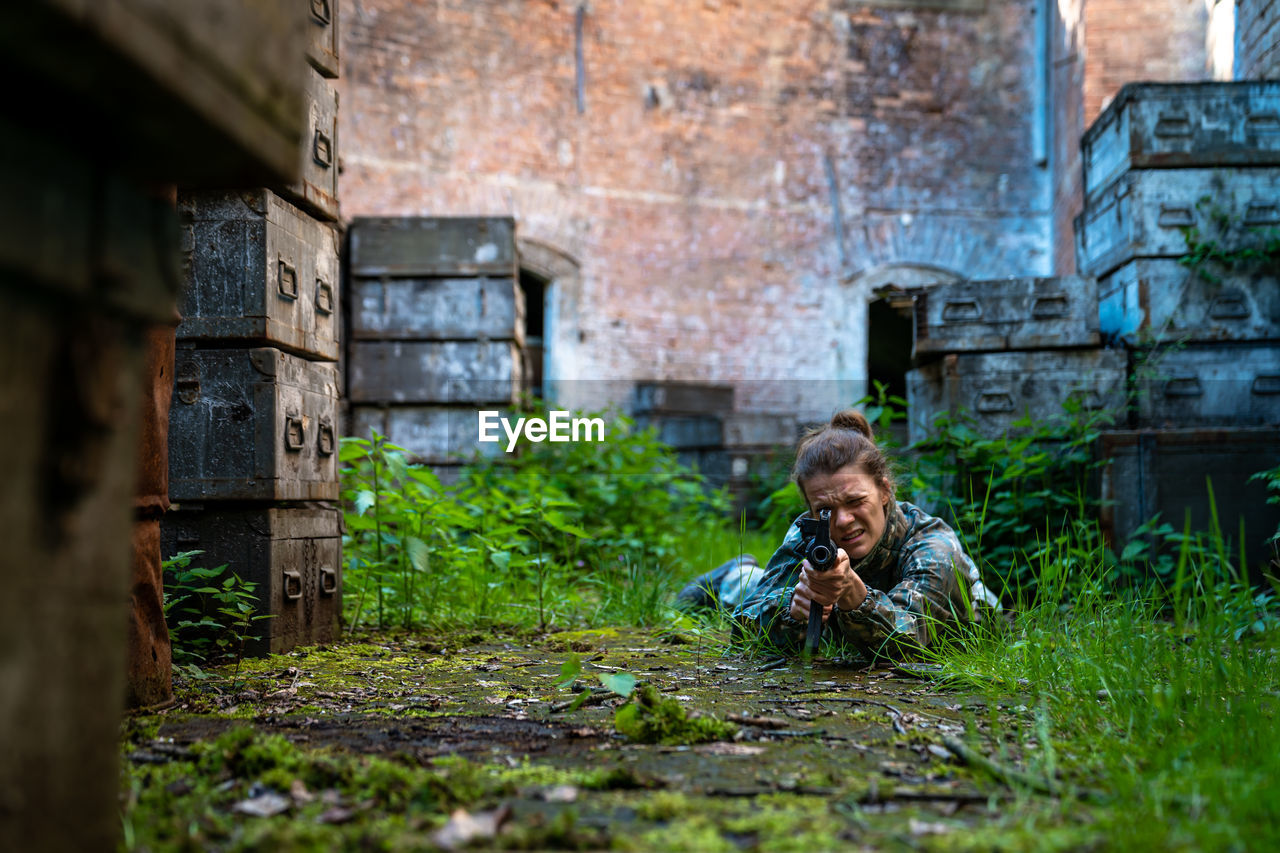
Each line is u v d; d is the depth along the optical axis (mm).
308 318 3381
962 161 13812
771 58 13484
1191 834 1305
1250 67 6266
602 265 12773
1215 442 4621
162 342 2447
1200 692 2059
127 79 843
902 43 13758
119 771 1636
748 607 3314
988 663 2705
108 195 980
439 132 11977
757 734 2000
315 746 1896
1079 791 1526
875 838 1313
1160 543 4562
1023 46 13867
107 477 1030
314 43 3307
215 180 1145
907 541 3197
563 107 12633
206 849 1285
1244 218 5152
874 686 2625
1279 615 3193
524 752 1851
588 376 12594
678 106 13148
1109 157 5559
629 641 3674
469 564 4344
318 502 3541
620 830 1354
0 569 873
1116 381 5211
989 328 5301
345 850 1270
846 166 13641
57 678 964
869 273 13633
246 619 3008
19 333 885
